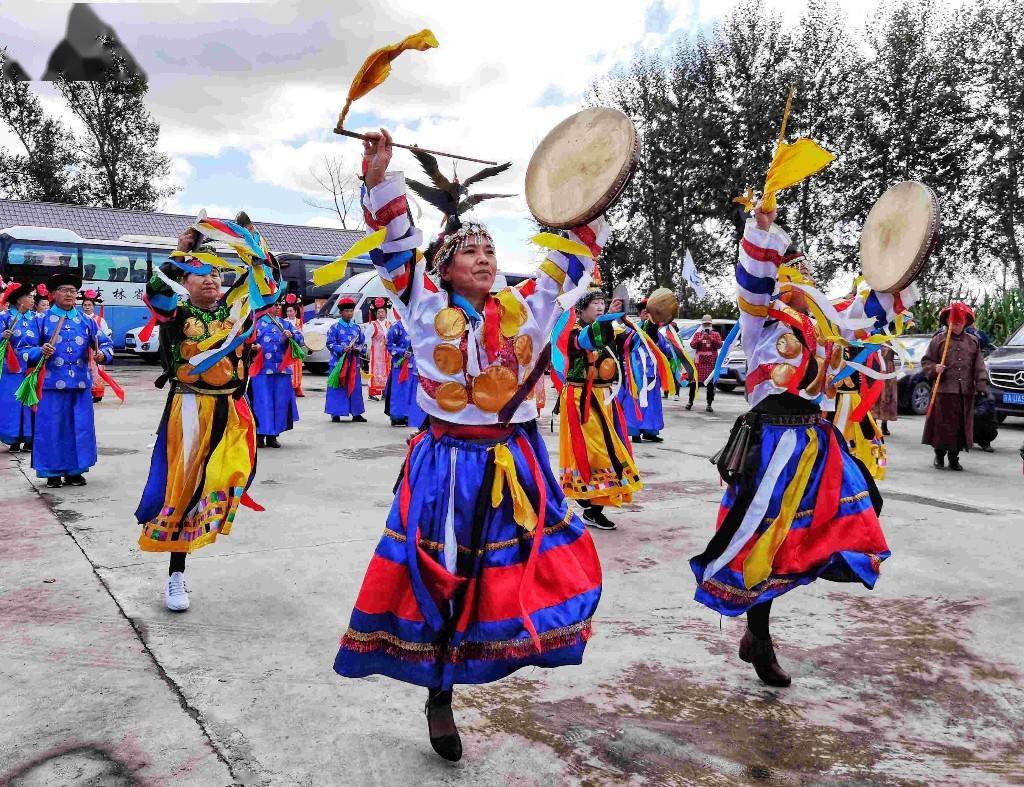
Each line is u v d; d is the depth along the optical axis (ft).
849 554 9.80
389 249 8.05
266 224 104.32
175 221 101.35
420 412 35.40
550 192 8.56
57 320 21.59
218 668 10.59
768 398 10.09
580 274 8.59
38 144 123.34
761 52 91.40
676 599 13.60
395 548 8.14
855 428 21.49
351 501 20.70
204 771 8.16
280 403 30.63
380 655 8.09
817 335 9.93
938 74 87.81
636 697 9.96
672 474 25.31
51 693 9.80
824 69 90.12
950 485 24.21
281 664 10.75
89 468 22.65
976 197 87.81
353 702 9.71
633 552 16.35
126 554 15.57
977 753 8.74
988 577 14.74
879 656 11.25
